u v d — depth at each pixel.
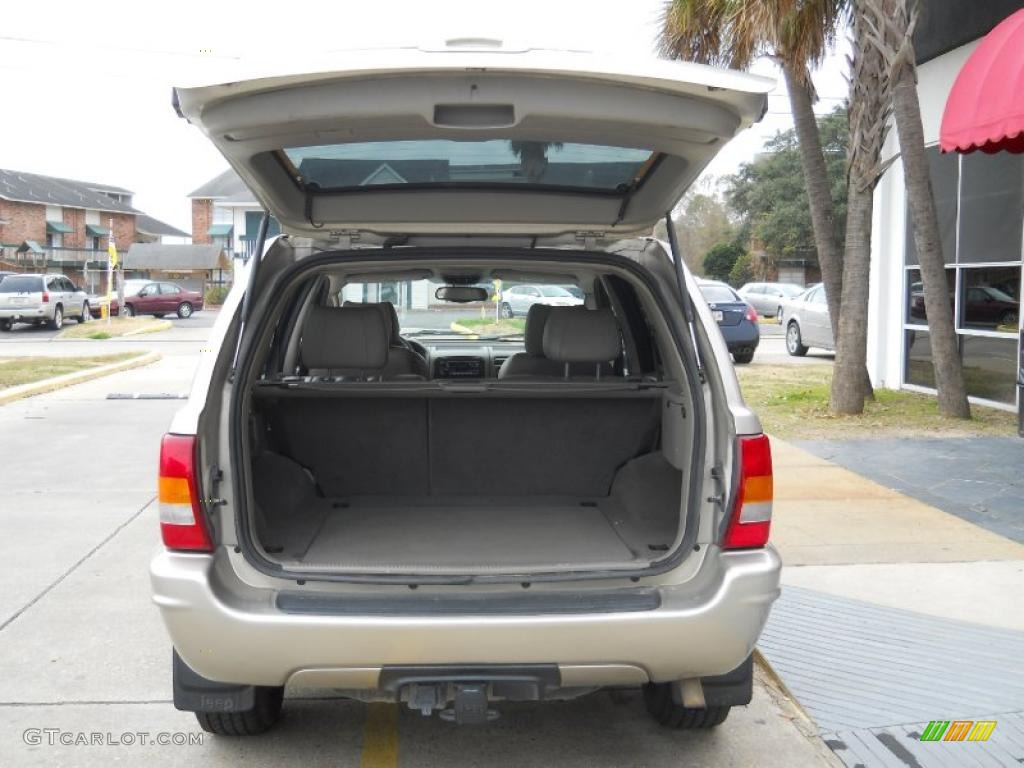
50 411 13.45
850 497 7.89
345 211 4.01
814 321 20.28
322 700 4.50
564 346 4.42
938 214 13.05
